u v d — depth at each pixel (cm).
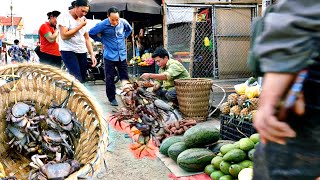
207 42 930
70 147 232
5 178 207
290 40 94
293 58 94
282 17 94
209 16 954
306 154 108
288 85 97
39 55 707
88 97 241
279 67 95
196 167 317
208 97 506
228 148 294
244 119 363
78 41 549
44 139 234
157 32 1230
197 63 931
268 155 115
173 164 342
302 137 107
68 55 545
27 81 255
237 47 948
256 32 110
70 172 205
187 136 337
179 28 920
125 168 333
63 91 254
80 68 571
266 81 98
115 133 420
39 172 208
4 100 248
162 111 339
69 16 539
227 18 935
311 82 104
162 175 318
